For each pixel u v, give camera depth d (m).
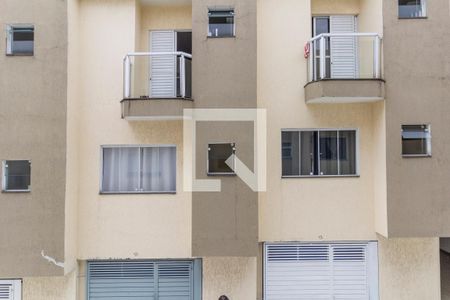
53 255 6.97
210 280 7.85
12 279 7.59
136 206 7.76
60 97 7.10
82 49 7.81
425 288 7.85
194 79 7.33
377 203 7.64
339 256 8.05
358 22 8.34
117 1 7.85
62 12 7.14
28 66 7.08
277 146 7.90
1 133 7.03
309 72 7.76
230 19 7.45
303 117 7.91
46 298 7.59
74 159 7.54
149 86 7.69
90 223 7.71
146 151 8.00
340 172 8.07
